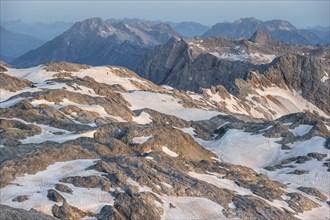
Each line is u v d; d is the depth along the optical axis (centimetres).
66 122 10588
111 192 6359
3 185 6281
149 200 6344
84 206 5938
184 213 6412
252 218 6750
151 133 10112
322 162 10356
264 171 10344
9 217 4694
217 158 11006
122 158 7581
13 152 8362
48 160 7181
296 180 9744
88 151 7844
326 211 8206
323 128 12075
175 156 9712
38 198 5919
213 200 6962
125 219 5969
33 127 9775
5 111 10731
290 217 7250
